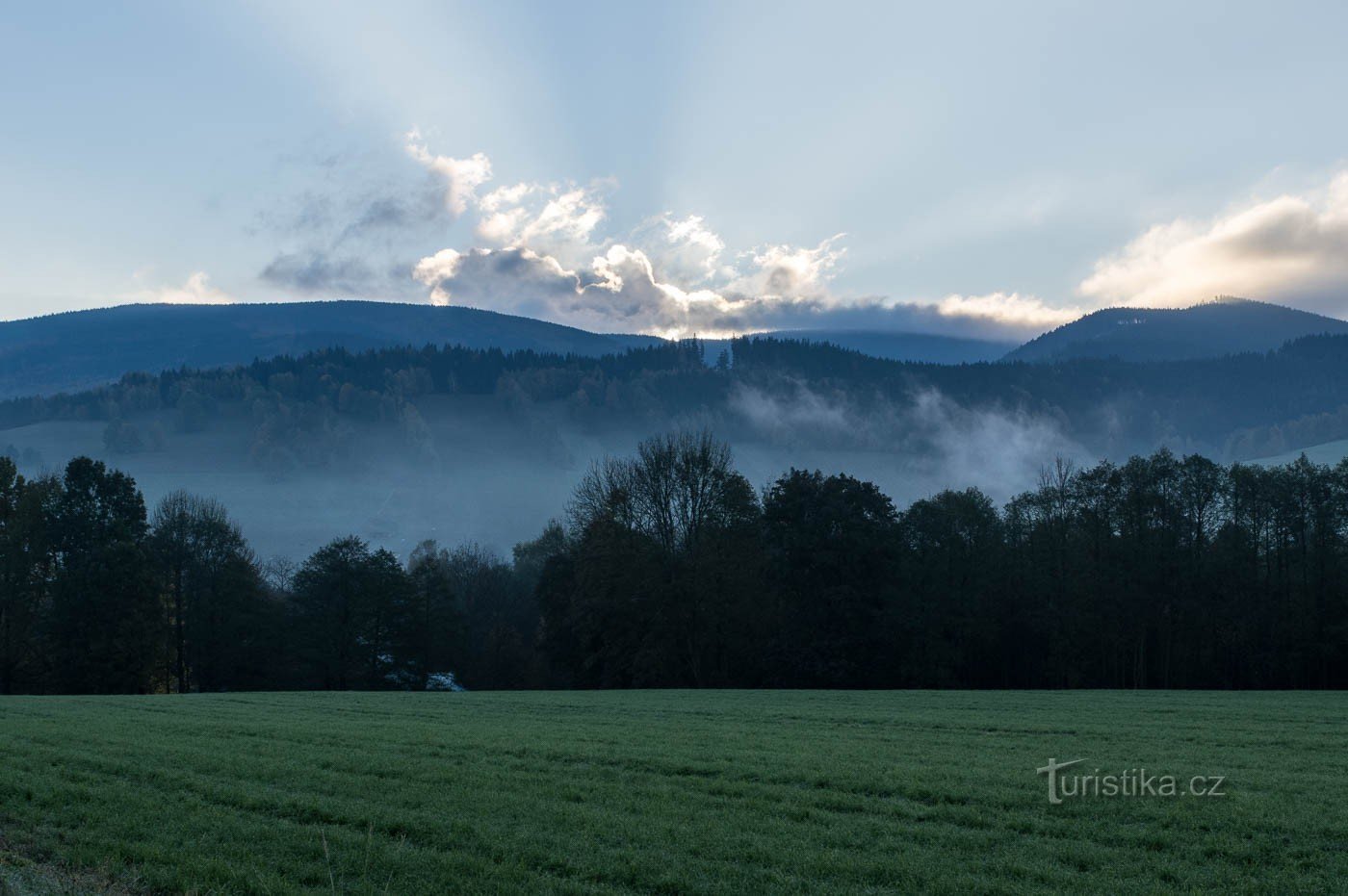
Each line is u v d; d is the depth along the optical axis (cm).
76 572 5759
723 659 5959
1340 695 4125
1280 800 1491
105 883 1113
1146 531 6141
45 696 4038
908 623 5834
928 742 2238
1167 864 1157
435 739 2186
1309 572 6016
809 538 5916
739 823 1348
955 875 1110
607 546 5747
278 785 1608
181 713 3000
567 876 1134
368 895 1058
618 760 1884
